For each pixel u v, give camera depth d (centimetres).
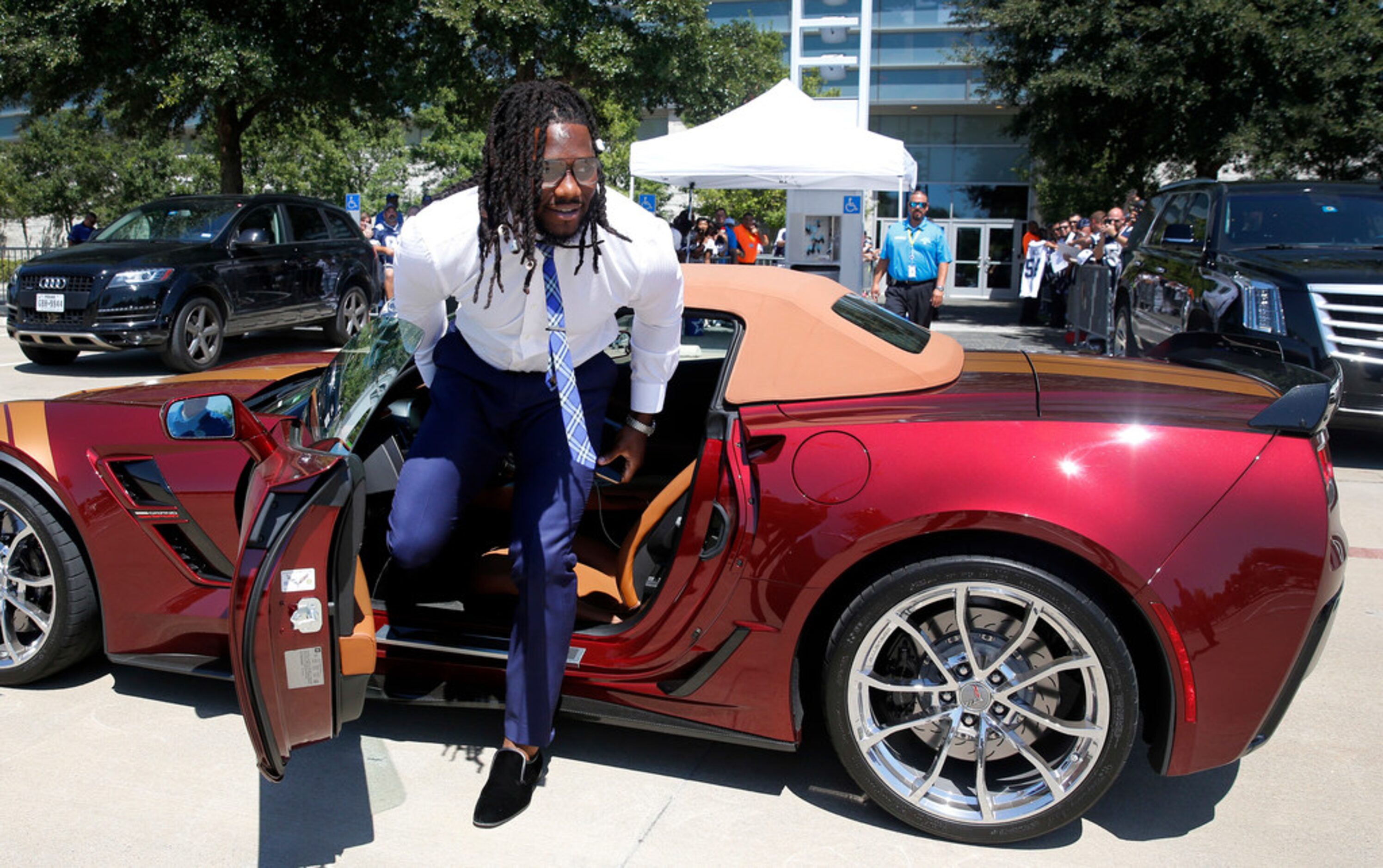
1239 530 233
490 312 238
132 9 1348
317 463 231
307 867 240
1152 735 254
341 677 239
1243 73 1378
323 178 2720
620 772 286
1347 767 293
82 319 953
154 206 1121
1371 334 616
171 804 265
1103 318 1084
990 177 2691
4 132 4575
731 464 258
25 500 310
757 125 1117
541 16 1467
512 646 253
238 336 1343
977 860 247
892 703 270
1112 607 246
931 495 240
